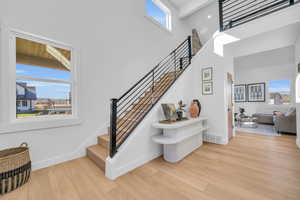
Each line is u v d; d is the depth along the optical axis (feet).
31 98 6.66
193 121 8.64
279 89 19.47
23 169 5.32
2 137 5.68
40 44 6.91
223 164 7.06
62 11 7.46
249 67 20.98
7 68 5.79
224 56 10.57
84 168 6.70
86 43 8.46
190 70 11.71
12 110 5.98
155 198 4.64
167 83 10.93
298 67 9.05
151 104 8.77
